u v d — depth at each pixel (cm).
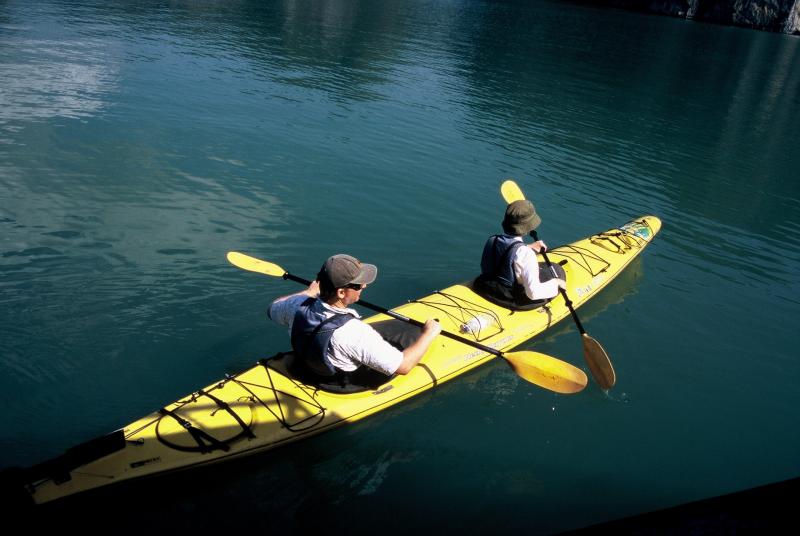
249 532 354
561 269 616
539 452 437
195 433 389
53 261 584
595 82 1634
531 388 502
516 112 1264
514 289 548
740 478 425
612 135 1184
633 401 497
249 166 859
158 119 994
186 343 497
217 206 738
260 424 404
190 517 360
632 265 710
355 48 1736
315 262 647
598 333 580
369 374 445
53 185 735
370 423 447
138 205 714
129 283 565
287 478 396
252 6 2280
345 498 385
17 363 454
